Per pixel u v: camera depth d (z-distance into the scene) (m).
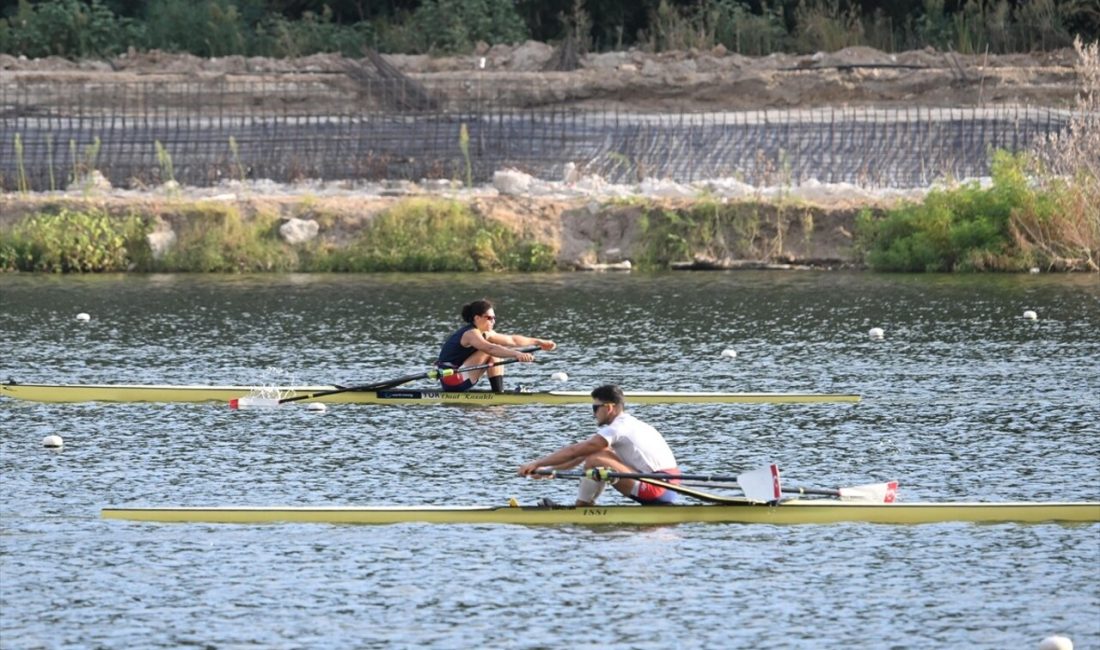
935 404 81.88
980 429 75.44
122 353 100.38
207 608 50.09
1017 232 143.25
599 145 171.88
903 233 146.75
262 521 59.75
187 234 152.38
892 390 86.06
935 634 47.62
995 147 166.50
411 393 85.19
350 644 47.00
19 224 152.75
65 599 50.91
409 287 136.25
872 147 167.12
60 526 59.00
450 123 177.12
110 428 77.56
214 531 58.47
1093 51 147.25
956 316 113.94
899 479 65.62
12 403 84.75
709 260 149.62
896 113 180.62
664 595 51.16
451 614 49.50
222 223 152.50
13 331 110.12
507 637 47.53
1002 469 67.12
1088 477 65.38
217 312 120.00
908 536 57.56
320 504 62.22
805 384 88.25
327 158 172.75
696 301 124.75
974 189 146.38
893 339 104.06
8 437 75.25
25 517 60.22
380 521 59.75
